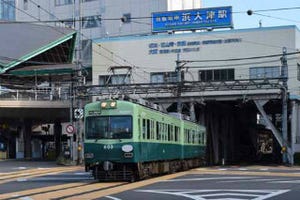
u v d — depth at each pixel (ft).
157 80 170.09
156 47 170.71
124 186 70.03
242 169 119.55
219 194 58.85
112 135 78.48
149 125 84.43
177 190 63.82
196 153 128.98
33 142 234.99
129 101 79.61
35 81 183.32
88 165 79.56
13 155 211.82
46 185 74.43
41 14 256.52
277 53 159.12
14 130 211.61
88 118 80.02
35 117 188.44
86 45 212.02
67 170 116.57
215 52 164.86
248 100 155.33
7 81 189.16
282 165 146.72
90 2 241.96
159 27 176.76
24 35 196.85
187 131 117.19
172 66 168.76
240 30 162.71
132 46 173.17
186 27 174.19
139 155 78.84
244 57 162.09
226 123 199.21
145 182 77.15
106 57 175.83
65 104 172.96
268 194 59.11
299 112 159.43
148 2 230.89
